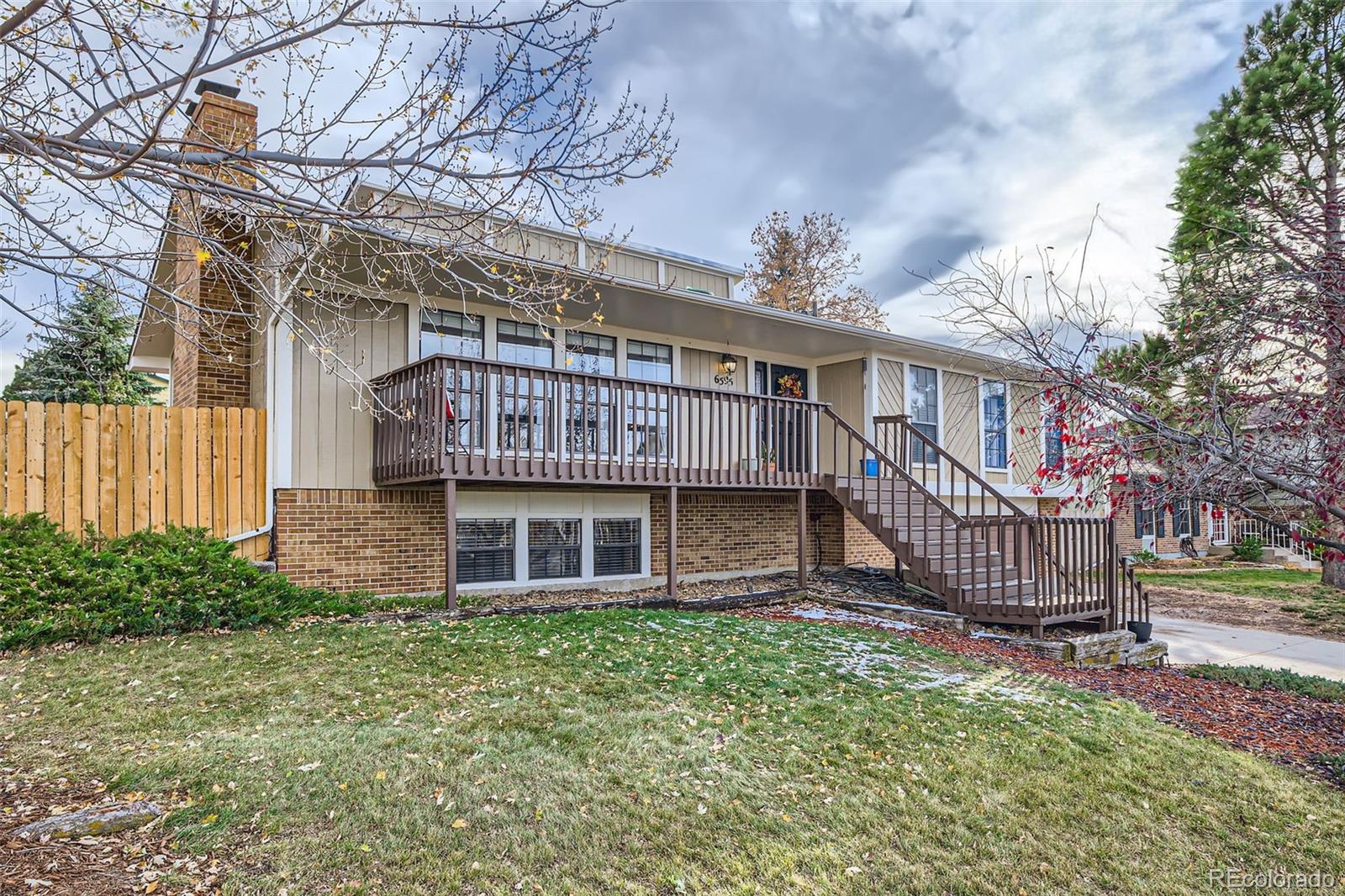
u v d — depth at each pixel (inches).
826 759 178.1
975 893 128.3
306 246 181.3
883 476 516.4
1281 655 378.3
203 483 331.0
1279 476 168.1
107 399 634.2
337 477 354.3
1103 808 163.3
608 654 251.1
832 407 552.7
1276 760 203.2
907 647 297.0
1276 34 400.2
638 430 456.4
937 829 149.3
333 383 355.6
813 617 370.3
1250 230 200.8
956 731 201.0
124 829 129.3
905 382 553.6
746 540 502.3
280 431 339.3
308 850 126.3
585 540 432.1
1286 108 310.5
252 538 338.3
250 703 191.9
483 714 190.9
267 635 257.9
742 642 281.0
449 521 313.3
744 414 513.7
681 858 132.3
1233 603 556.4
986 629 350.9
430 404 316.2
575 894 119.7
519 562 407.2
